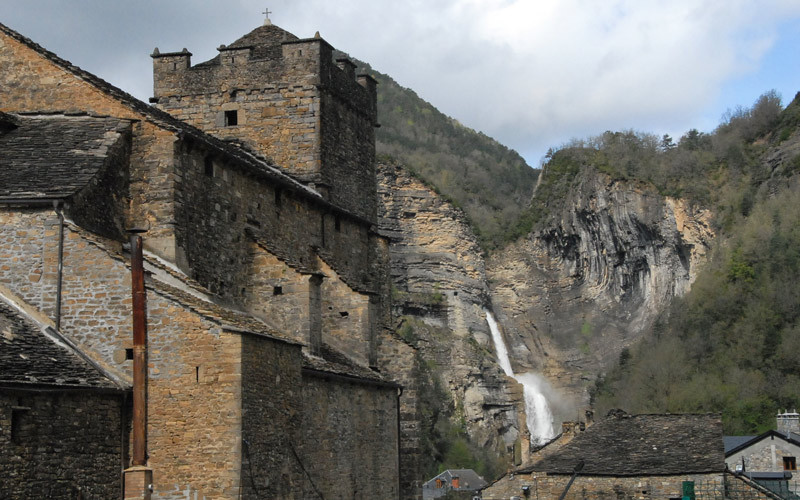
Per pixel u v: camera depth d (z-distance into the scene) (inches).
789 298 5157.5
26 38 1439.5
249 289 1520.7
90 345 1165.7
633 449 2014.0
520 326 7042.3
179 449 1129.4
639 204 6855.3
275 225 1632.6
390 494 1663.4
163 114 1561.3
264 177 1588.3
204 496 1119.0
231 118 1978.3
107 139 1327.5
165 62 2003.0
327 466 1439.5
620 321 6894.7
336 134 2005.4
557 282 7209.6
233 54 1982.0
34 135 1354.6
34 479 1003.9
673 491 1900.8
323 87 1966.0
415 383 1820.9
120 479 1119.0
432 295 6378.0
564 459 2023.9
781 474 2404.0
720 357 5007.4
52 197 1194.0
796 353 4798.2
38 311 1178.6
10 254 1194.0
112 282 1174.3
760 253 5580.7
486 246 7288.4
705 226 6692.9
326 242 1833.2
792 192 6215.6
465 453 5172.2
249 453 1140.5
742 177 6840.6
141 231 1071.0
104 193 1289.4
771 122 7224.4
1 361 1050.7
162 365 1143.6
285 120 1956.2
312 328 1503.4
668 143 7352.4
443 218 6633.9
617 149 7229.3
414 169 7194.9
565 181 7381.9
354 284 1720.0
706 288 5551.2
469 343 6225.4
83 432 1074.1
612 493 1930.4
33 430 1007.6
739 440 2731.3
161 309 1152.2
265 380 1189.1
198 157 1414.9
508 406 6171.3
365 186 2084.2
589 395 6077.8
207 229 1424.7
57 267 1184.8
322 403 1439.5
